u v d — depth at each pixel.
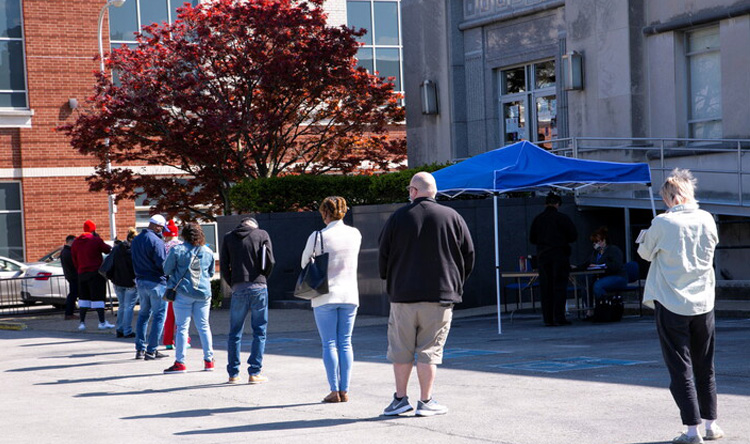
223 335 17.56
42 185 32.44
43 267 27.05
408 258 8.12
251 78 24.30
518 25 24.78
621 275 16.45
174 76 24.66
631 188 17.59
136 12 34.16
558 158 15.67
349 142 27.70
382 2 38.16
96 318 23.38
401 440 7.33
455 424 7.85
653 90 21.47
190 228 12.15
